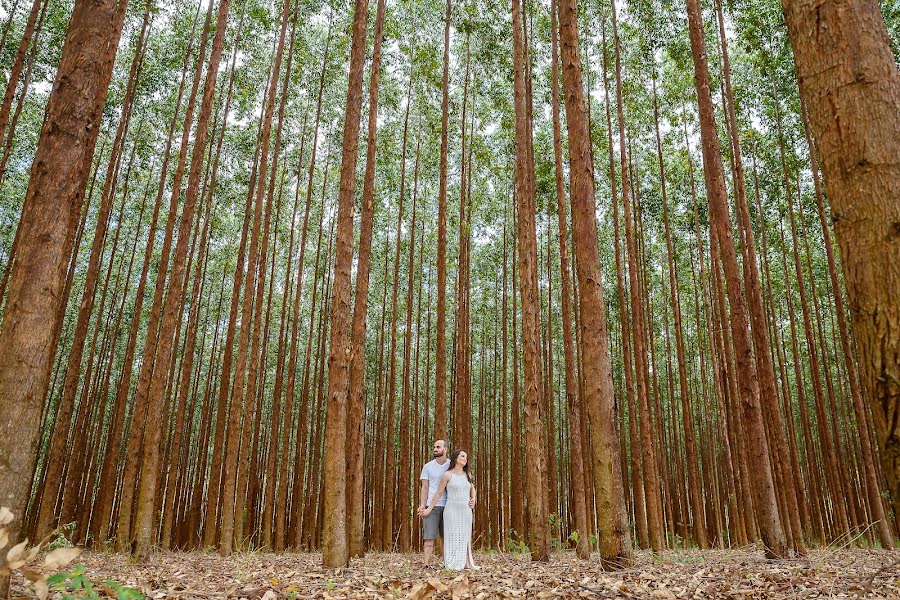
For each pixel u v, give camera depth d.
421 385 27.42
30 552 2.72
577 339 17.02
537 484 8.91
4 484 3.01
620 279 14.21
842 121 2.20
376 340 26.00
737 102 16.39
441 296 12.17
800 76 2.40
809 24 2.37
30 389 3.21
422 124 18.47
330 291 22.22
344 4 15.39
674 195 19.17
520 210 9.81
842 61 2.24
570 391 10.69
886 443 1.93
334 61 16.84
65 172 3.56
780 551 7.38
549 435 17.36
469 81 18.11
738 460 13.62
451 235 21.06
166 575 6.37
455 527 6.57
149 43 15.48
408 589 4.86
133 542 8.16
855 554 9.85
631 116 17.42
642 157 18.70
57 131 3.59
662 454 18.77
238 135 17.78
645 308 20.42
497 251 22.33
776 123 16.08
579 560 9.30
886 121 2.13
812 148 14.15
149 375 10.27
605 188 19.28
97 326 16.48
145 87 15.68
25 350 3.22
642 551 12.53
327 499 6.84
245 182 18.36
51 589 3.55
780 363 16.09
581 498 10.08
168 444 19.61
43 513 10.77
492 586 5.12
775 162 16.66
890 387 1.93
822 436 15.48
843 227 2.15
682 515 19.69
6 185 17.86
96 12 3.88
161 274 10.73
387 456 15.35
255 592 4.58
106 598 4.09
